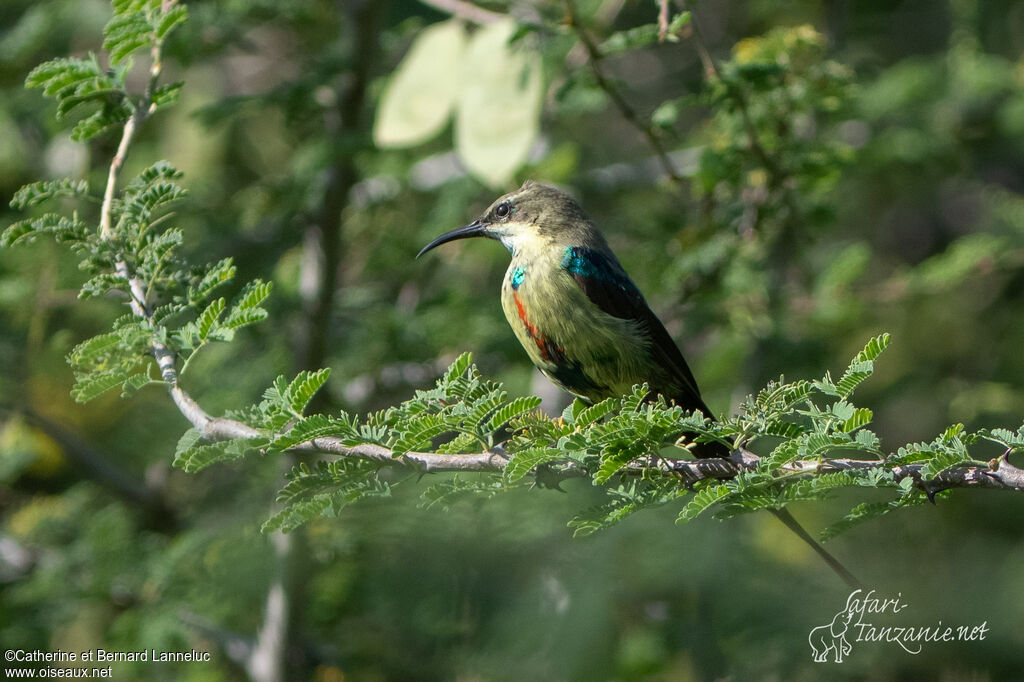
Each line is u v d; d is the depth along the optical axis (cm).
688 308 1334
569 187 1489
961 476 569
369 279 1609
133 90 1538
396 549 1123
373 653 1218
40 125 1501
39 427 1345
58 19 1455
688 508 590
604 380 1002
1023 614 1143
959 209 2070
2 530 1345
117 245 724
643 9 1659
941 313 1708
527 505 1089
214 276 706
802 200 1243
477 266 1647
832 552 1209
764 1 1573
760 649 1133
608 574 1116
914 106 1644
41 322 1318
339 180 1351
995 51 1814
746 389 1391
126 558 1252
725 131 1165
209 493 1379
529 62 1075
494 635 1135
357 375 1384
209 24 1327
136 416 1460
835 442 564
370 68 1366
